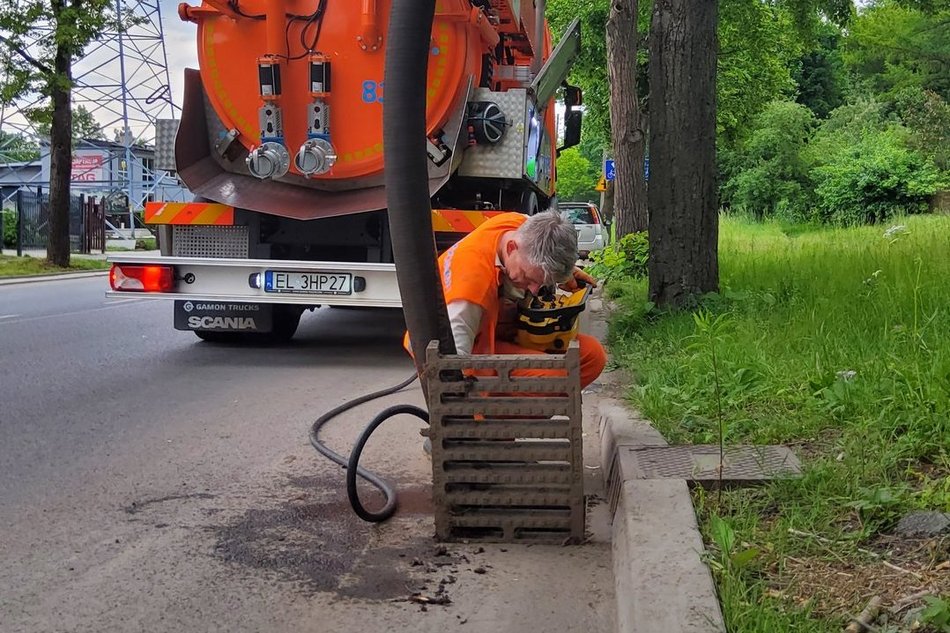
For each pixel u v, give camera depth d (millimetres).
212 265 7805
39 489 4527
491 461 3729
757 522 3301
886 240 12453
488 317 4172
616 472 4145
